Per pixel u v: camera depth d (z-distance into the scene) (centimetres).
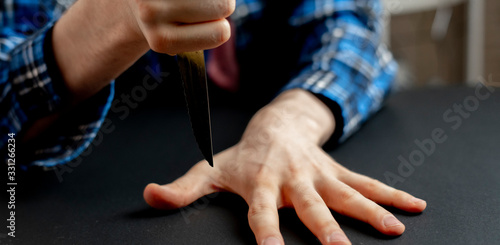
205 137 31
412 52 196
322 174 49
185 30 30
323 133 62
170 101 110
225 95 113
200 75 31
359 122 72
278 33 98
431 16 193
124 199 51
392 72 88
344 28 82
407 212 43
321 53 78
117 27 40
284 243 38
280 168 50
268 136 56
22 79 55
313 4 87
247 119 87
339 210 44
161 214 46
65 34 48
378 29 89
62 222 46
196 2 30
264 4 98
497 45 194
